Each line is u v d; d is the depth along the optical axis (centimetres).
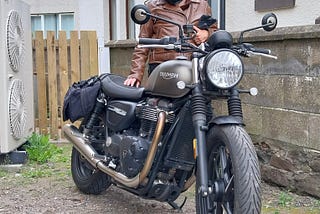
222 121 307
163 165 359
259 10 643
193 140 334
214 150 320
